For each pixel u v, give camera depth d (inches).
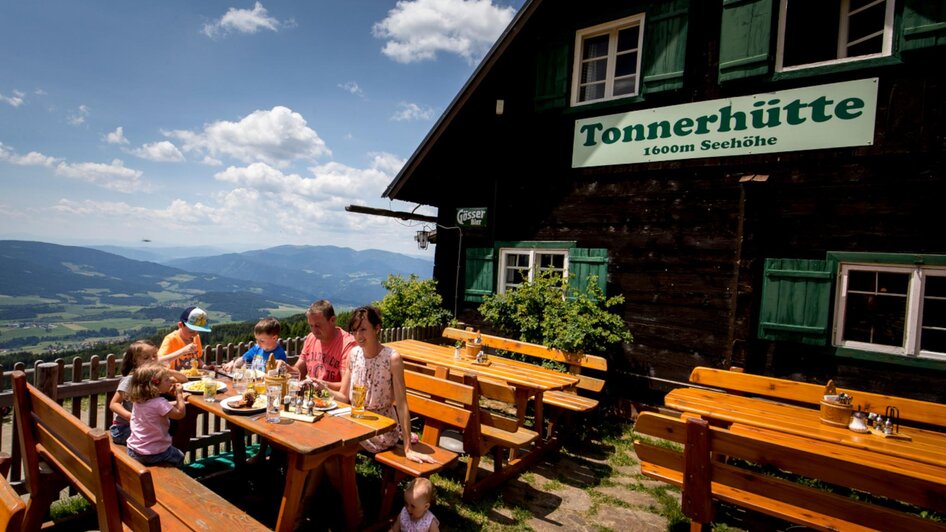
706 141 258.7
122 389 142.4
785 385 200.8
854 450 141.8
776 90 241.0
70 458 105.9
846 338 232.2
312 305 176.6
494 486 178.9
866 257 215.6
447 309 378.3
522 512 162.1
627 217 288.4
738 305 242.4
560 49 309.6
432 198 391.5
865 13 239.0
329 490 166.7
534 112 322.7
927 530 106.4
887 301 228.8
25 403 125.8
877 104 216.1
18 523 57.4
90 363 171.9
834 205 226.5
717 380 217.2
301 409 138.9
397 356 149.1
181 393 139.8
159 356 177.0
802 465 120.0
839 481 116.0
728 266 254.4
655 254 277.7
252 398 139.5
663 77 270.5
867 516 113.3
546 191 322.3
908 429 165.2
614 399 286.7
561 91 308.3
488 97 350.6
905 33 206.8
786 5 239.9
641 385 279.6
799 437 152.3
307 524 145.1
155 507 111.6
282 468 179.3
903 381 210.4
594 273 295.7
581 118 305.3
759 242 241.0
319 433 124.0
